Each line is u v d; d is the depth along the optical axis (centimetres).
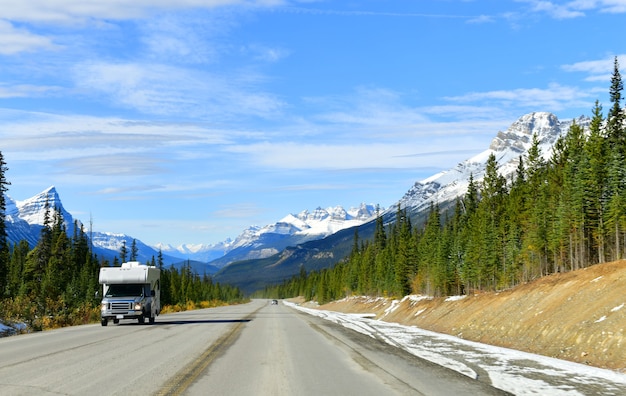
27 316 3766
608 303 2278
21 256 11544
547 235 6444
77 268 10288
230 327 3406
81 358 1661
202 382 1229
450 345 2295
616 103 6012
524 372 1480
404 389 1182
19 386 1145
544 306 2809
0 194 7294
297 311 7844
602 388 1229
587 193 5578
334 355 1850
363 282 14088
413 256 10650
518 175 8144
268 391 1127
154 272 4066
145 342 2253
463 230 8762
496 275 7412
